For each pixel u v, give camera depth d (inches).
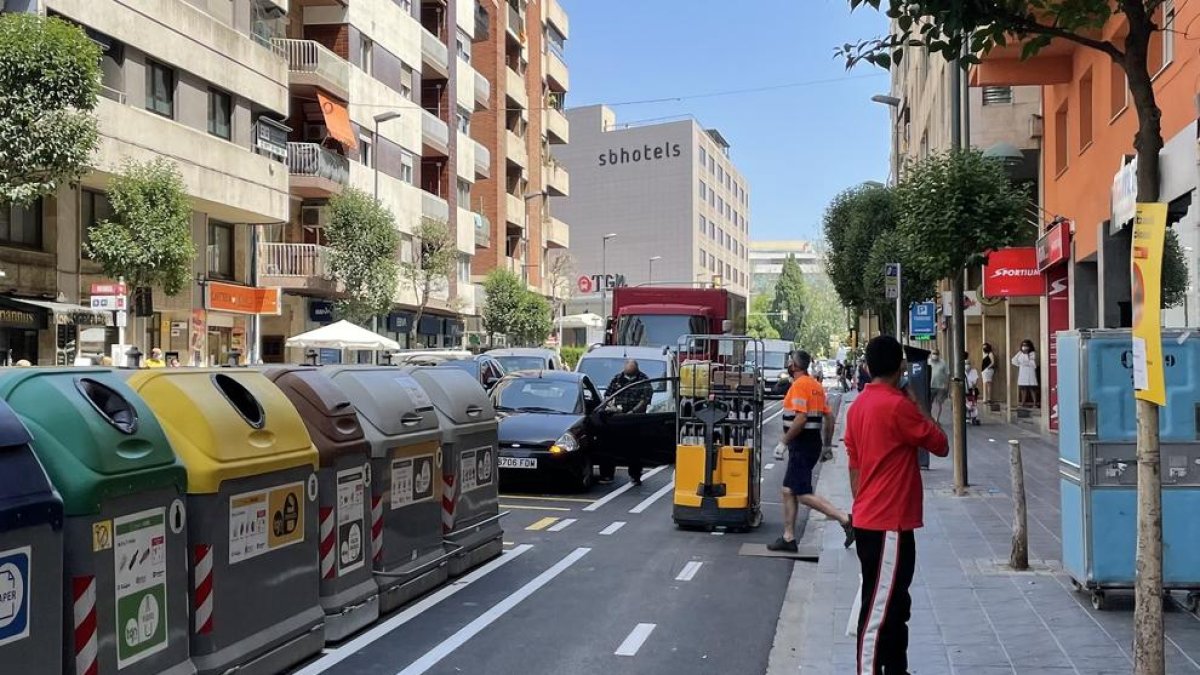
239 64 1250.6
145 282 992.9
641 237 4771.2
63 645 203.3
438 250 1759.4
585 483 667.4
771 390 1952.5
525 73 2728.8
